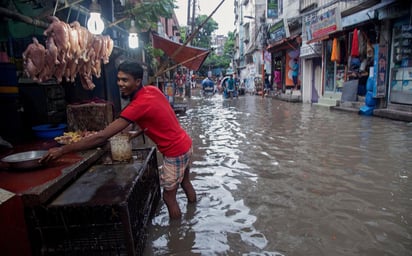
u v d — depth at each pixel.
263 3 29.88
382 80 10.65
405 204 3.79
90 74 5.10
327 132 8.23
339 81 14.40
